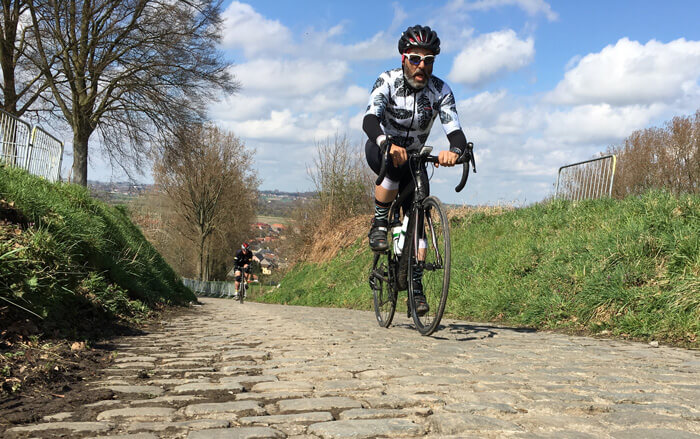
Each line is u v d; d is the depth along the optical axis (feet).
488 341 12.98
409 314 14.78
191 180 125.08
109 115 64.95
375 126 12.66
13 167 21.53
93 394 7.34
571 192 31.30
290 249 74.84
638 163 70.38
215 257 151.12
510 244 27.30
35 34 55.88
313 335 14.46
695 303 13.38
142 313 18.97
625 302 15.11
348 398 7.02
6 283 11.30
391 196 14.39
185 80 62.80
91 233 19.61
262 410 6.51
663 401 6.61
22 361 8.84
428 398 6.90
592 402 6.59
